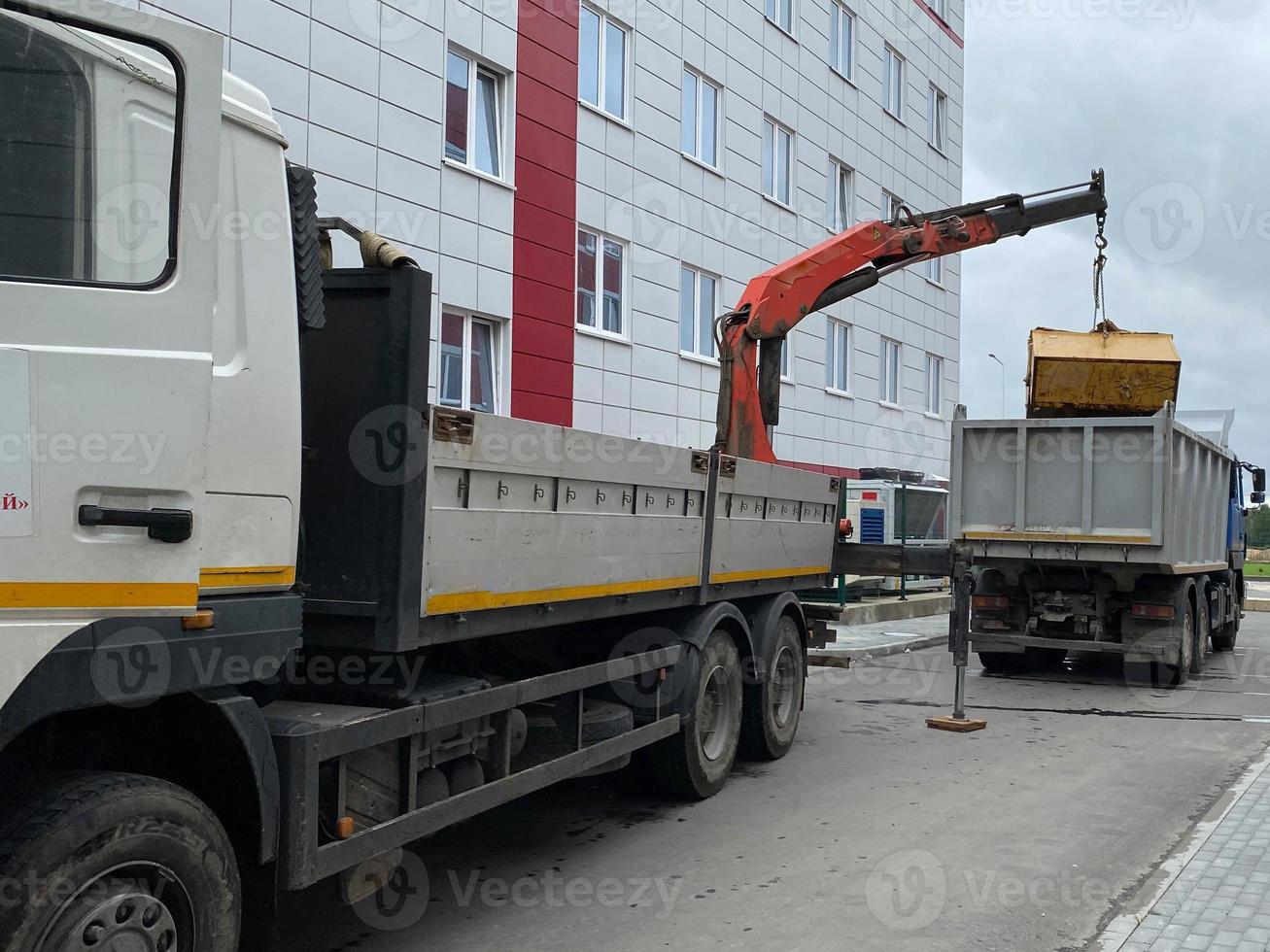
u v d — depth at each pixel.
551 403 15.57
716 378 19.50
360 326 3.90
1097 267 11.16
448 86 13.98
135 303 2.87
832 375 23.61
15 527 2.67
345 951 4.30
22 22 2.75
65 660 2.74
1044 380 12.24
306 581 3.90
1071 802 6.62
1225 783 7.18
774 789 6.94
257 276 3.38
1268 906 4.58
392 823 3.85
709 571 6.43
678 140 18.36
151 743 3.28
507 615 4.54
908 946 4.34
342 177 12.19
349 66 12.22
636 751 6.47
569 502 4.90
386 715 3.79
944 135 29.22
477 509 4.22
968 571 9.16
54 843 2.66
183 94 2.96
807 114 22.34
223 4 10.77
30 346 2.71
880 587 19.95
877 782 7.14
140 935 2.85
